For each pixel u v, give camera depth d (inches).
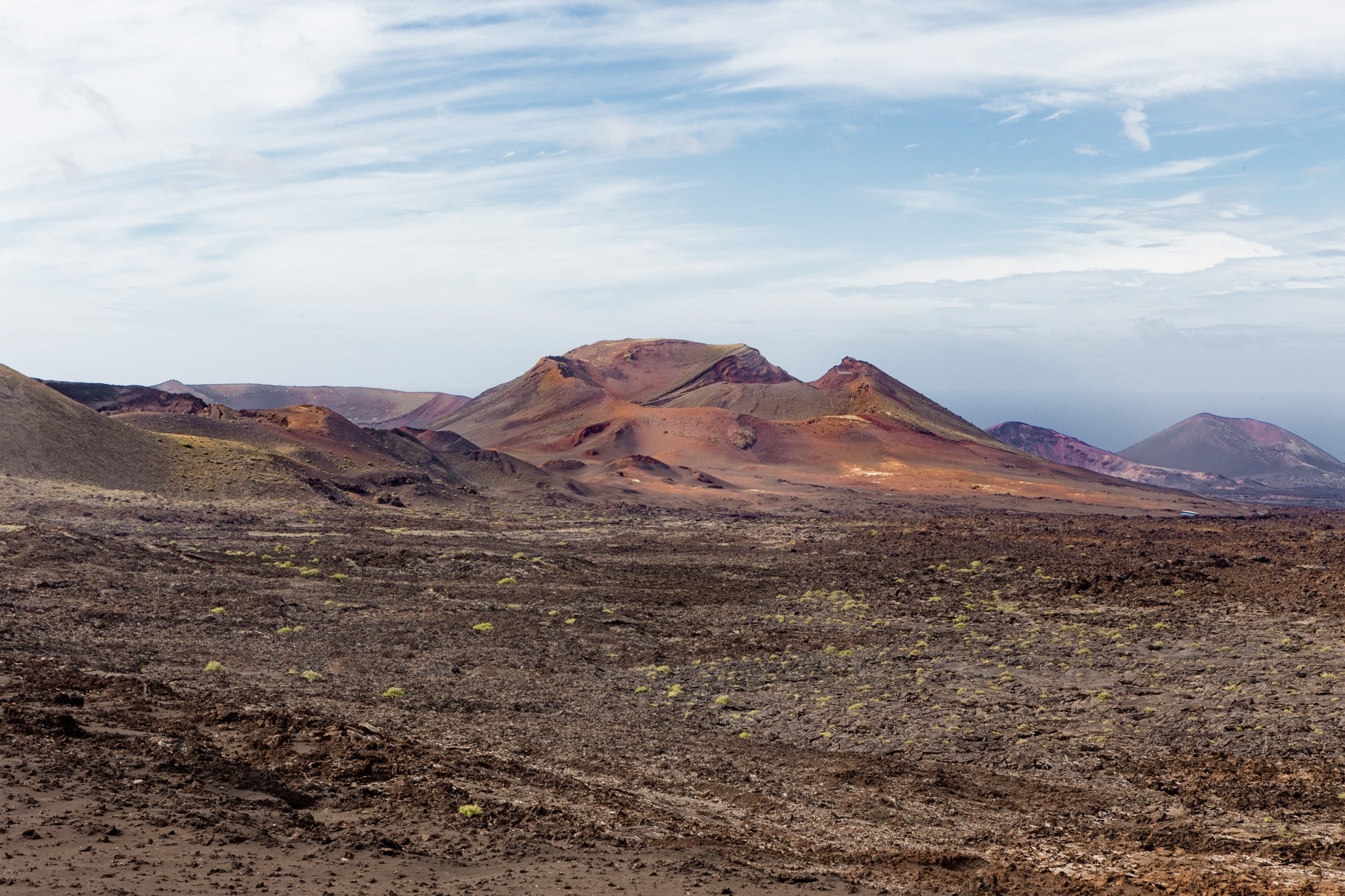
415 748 1181.1
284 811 866.1
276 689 1534.2
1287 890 861.2
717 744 1422.2
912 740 1453.0
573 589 2920.8
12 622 1818.4
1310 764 1326.3
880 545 4434.1
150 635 1881.2
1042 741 1456.7
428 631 2143.2
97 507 3919.8
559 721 1493.6
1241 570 3319.4
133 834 733.3
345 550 3339.1
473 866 780.6
